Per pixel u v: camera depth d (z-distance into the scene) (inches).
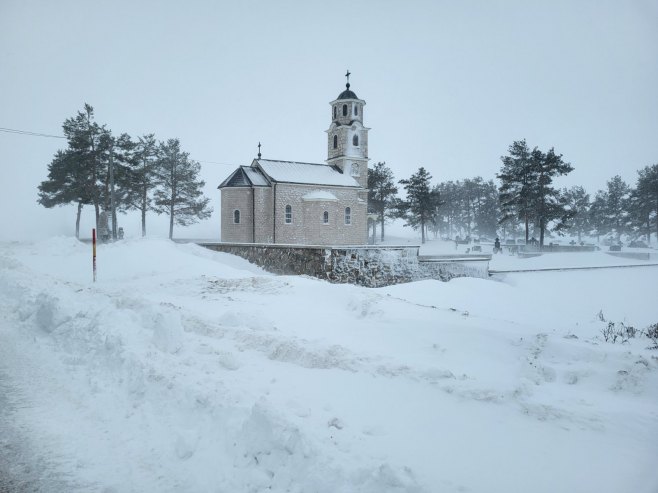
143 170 2425.0
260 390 278.2
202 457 218.1
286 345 356.8
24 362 377.7
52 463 221.0
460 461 193.3
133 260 1019.9
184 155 2564.0
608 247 2829.7
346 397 267.6
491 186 4347.9
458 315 510.9
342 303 582.9
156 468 215.6
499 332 402.3
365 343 391.2
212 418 247.0
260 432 215.9
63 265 1005.2
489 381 283.3
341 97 2409.0
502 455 198.4
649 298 1137.4
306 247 1123.3
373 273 1136.2
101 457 226.5
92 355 374.3
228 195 2107.5
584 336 523.8
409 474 177.8
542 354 337.7
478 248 2650.1
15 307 558.3
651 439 208.2
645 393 261.0
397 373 299.0
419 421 233.8
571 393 266.2
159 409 271.3
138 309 506.6
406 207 3176.7
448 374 289.3
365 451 201.6
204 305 592.1
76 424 262.8
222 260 1332.4
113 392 305.0
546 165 2460.6
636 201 2834.6
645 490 168.1
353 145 2396.7
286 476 192.9
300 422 220.8
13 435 248.8
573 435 215.5
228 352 345.7
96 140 2191.2
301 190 2165.4
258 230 2089.1
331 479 181.8
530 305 932.6
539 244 2513.5
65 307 474.0
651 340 453.1
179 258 1067.3
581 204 3489.2
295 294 665.6
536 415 236.5
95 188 2172.7
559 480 178.2
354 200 2288.4
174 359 339.3
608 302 1091.3
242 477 198.7
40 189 2239.2
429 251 2684.5
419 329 418.0
